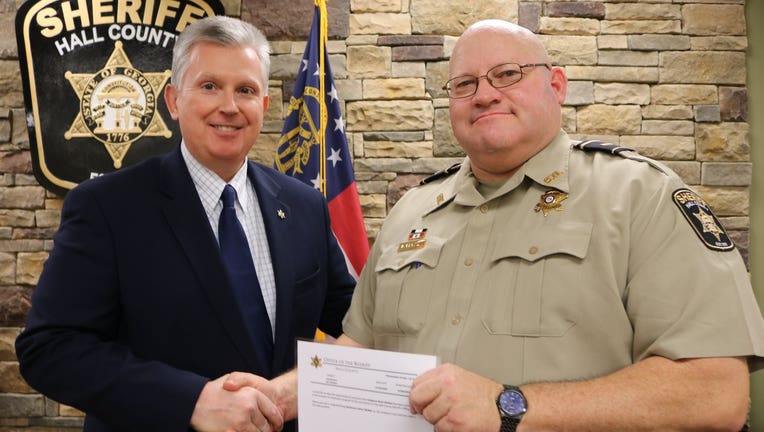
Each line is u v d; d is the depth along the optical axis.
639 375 1.01
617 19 2.34
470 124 1.25
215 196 1.47
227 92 1.41
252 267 1.44
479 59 1.24
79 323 1.31
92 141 2.33
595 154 1.24
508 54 1.23
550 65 1.28
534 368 1.09
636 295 1.07
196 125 1.41
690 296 1.03
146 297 1.35
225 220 1.45
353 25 2.38
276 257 1.48
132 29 2.35
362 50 2.37
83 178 2.33
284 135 2.21
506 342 1.12
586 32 2.33
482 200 1.27
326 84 2.25
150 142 2.34
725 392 0.99
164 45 2.35
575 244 1.12
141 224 1.38
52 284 1.33
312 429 1.07
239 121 1.42
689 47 2.33
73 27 2.34
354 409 1.04
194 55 1.41
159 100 2.34
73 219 1.37
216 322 1.36
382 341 1.30
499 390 1.01
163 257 1.37
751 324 1.02
